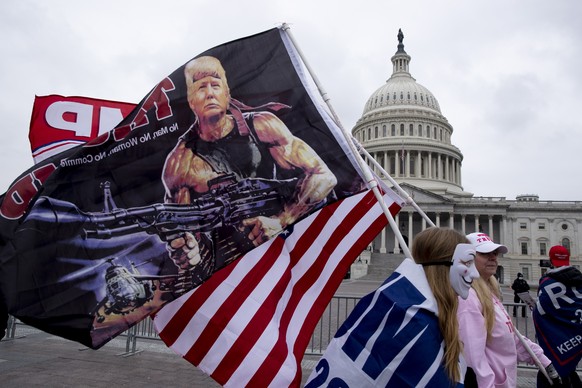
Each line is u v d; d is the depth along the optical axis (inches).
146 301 145.7
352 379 111.6
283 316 170.4
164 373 389.1
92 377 369.7
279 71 169.5
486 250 181.5
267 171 159.6
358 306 120.0
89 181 155.3
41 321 140.9
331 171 158.7
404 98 5044.3
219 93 166.2
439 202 4010.8
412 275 118.6
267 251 176.4
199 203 156.6
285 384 154.7
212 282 164.4
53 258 146.0
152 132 161.5
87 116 367.6
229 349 156.6
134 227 152.5
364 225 192.5
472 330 147.3
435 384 106.4
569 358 224.7
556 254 241.9
